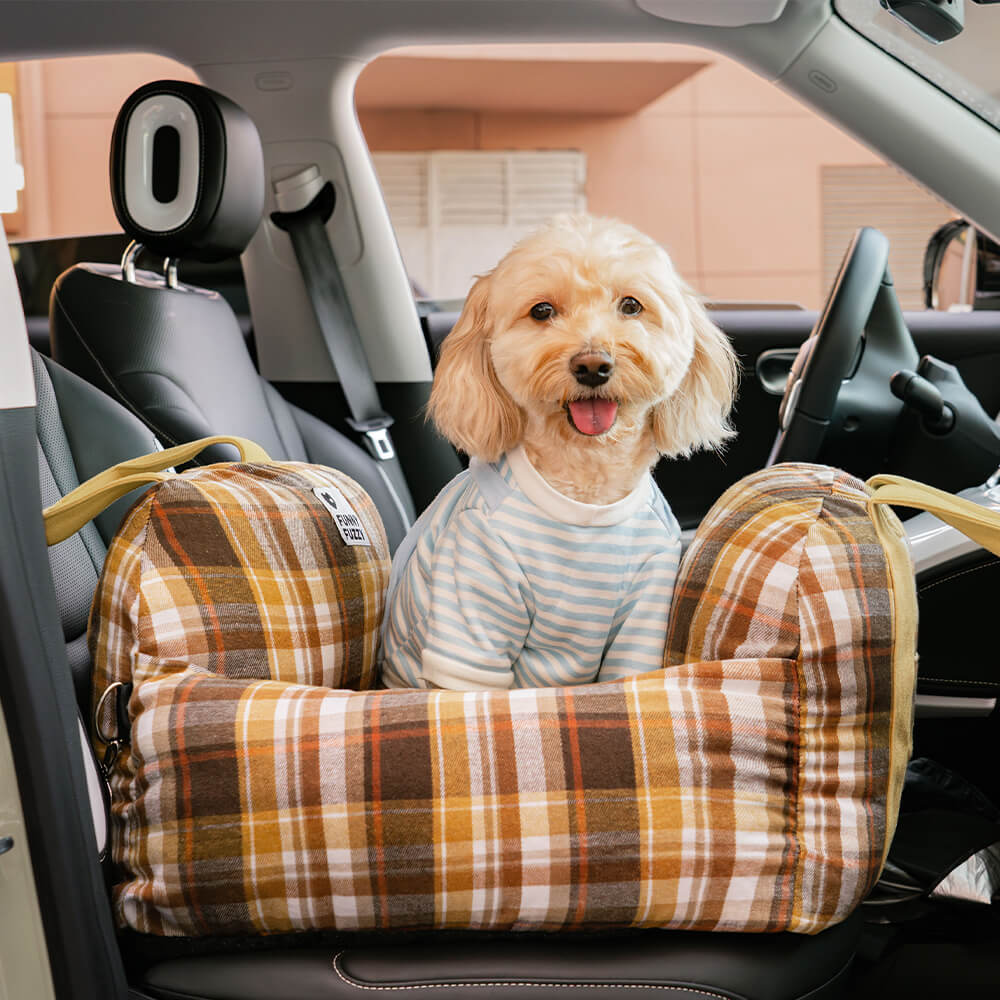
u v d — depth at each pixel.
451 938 0.99
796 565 1.03
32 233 7.15
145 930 1.01
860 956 1.32
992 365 2.20
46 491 1.30
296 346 2.23
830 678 1.00
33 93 7.09
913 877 1.33
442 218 9.04
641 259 1.24
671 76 7.40
